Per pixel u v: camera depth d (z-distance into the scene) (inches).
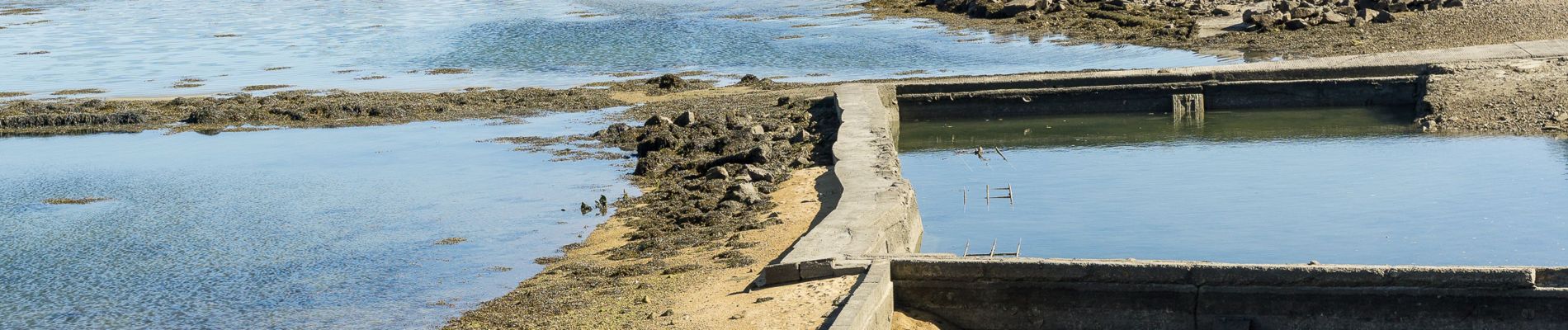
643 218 944.3
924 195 1071.6
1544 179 1041.5
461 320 703.7
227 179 1159.6
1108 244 886.4
